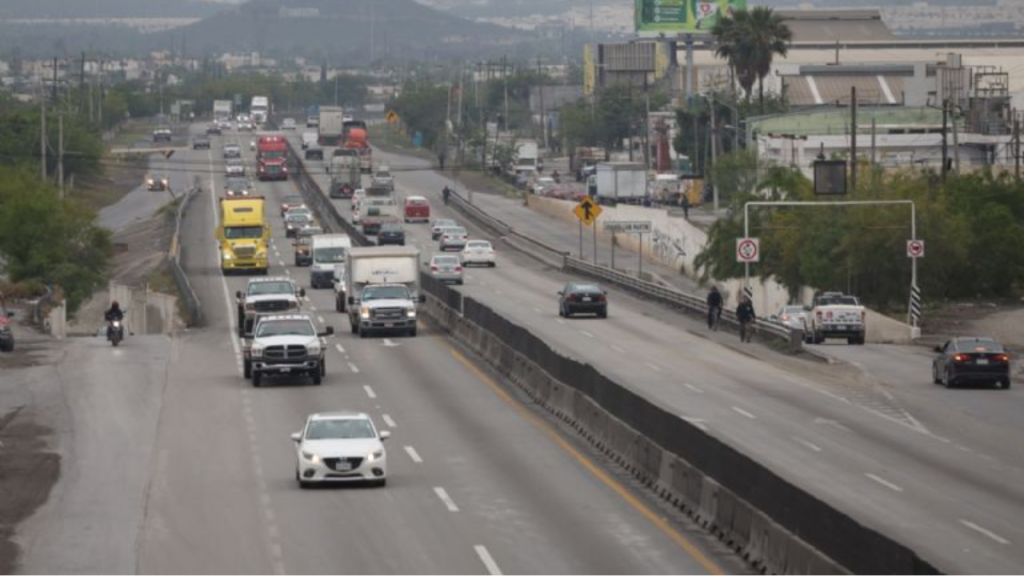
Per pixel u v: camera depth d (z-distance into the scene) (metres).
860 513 61.62
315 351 103.75
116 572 53.28
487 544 56.41
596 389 82.69
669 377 108.25
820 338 141.62
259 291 138.12
